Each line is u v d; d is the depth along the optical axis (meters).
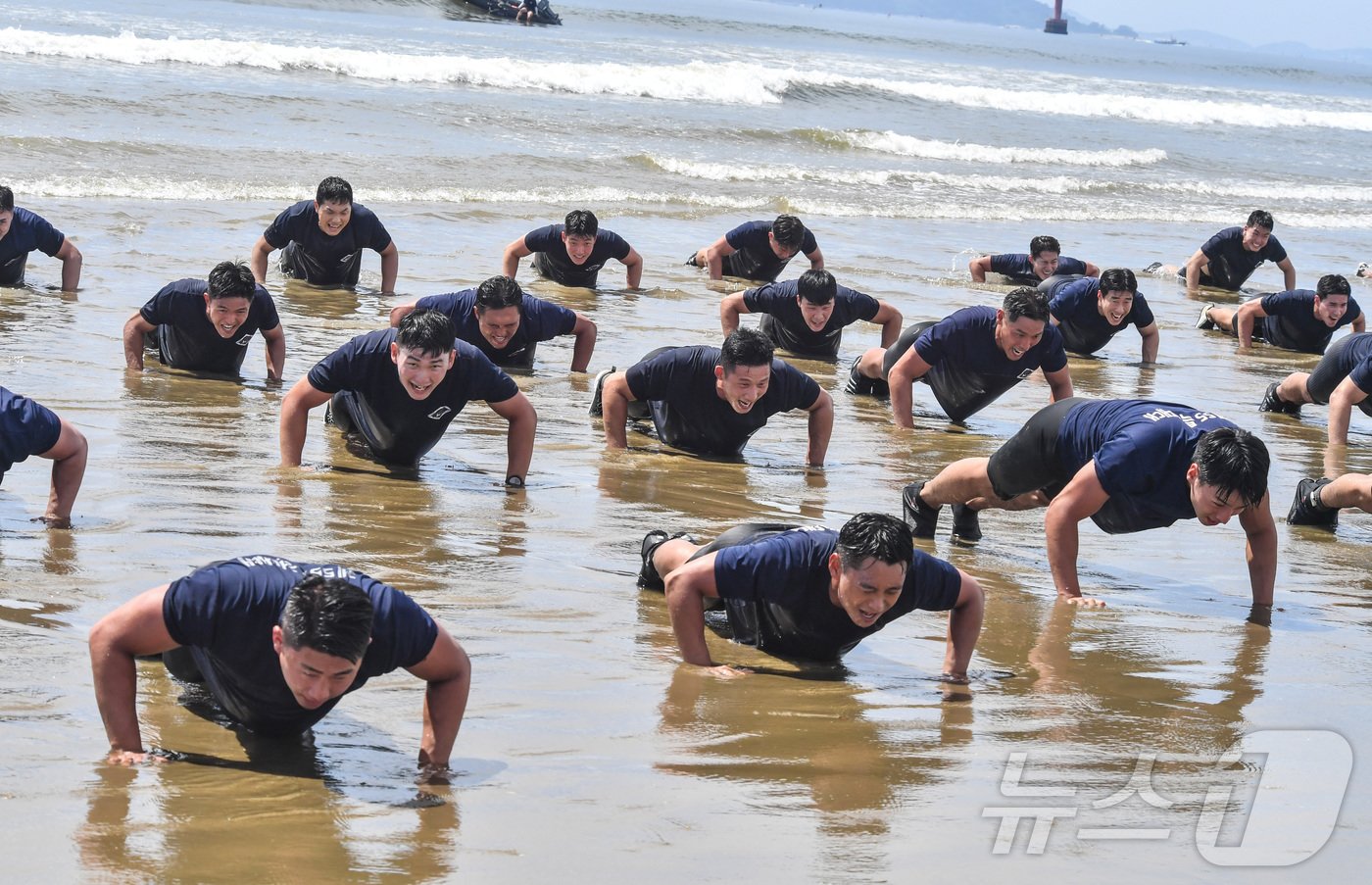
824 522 7.44
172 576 5.77
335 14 45.72
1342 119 43.41
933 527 7.48
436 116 23.00
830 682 5.39
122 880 3.50
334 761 4.35
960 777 4.55
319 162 18.36
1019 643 5.91
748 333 7.92
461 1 53.62
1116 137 33.31
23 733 4.30
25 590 5.46
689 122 26.42
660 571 6.14
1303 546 7.84
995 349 9.52
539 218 17.02
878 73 46.75
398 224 15.74
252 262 12.60
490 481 7.77
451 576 6.12
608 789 4.26
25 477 6.95
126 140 17.89
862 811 4.23
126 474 7.10
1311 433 10.58
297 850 3.73
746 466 8.57
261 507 6.84
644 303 13.41
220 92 22.14
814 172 22.56
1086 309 12.81
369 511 6.96
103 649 4.21
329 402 8.76
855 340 12.95
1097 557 7.36
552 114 25.00
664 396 8.48
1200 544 7.76
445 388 7.46
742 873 3.76
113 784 4.05
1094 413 6.50
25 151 16.67
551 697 4.96
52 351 9.59
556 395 9.82
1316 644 6.19
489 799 4.14
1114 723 5.11
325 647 3.88
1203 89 61.69
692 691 5.15
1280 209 25.14
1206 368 12.93
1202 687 5.55
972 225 20.05
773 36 76.12
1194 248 20.28
